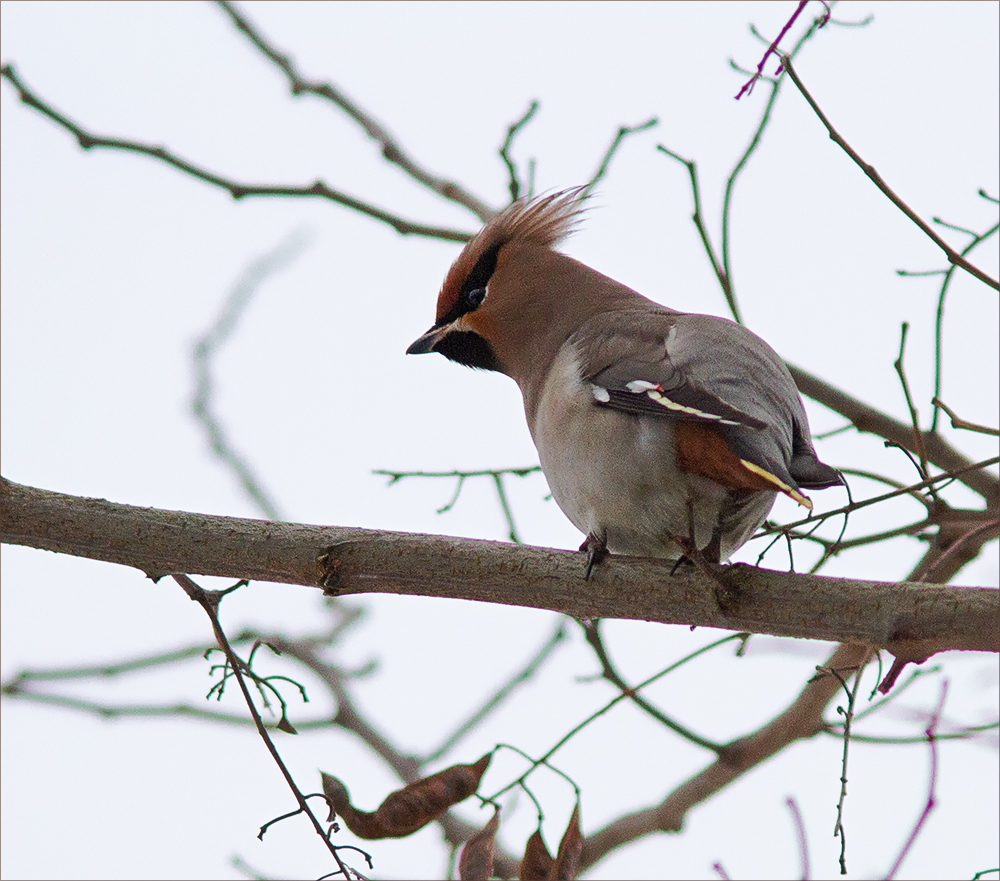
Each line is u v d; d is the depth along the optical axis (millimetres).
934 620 9102
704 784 13953
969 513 11422
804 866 11625
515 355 13172
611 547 10812
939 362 11680
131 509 10086
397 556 9969
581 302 12906
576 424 10586
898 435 12984
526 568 9961
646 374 10406
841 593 9352
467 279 13500
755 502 10289
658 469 10109
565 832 10203
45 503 10102
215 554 9969
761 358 10719
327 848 9070
